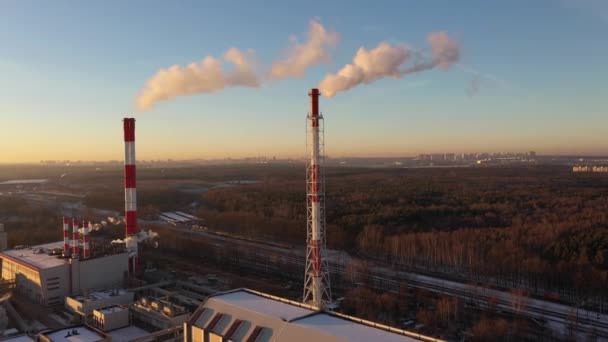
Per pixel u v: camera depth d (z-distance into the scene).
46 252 140.50
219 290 117.94
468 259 136.12
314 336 65.06
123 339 93.75
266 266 145.25
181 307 100.44
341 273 133.50
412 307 105.31
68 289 120.81
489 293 114.25
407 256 149.50
